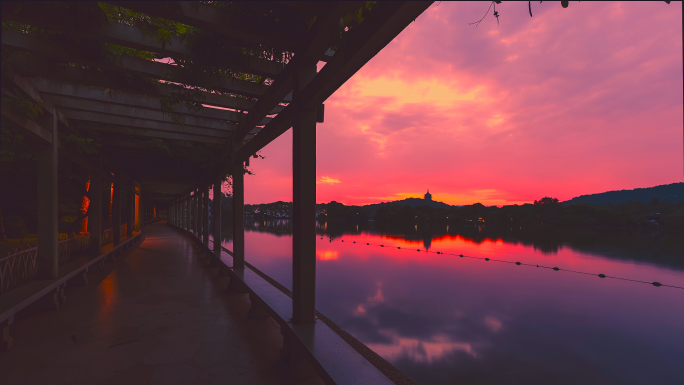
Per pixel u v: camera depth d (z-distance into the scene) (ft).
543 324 29.63
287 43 7.66
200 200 36.37
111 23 7.78
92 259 17.74
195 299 14.40
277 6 7.02
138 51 10.41
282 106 14.20
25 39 8.29
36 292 10.53
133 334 10.31
